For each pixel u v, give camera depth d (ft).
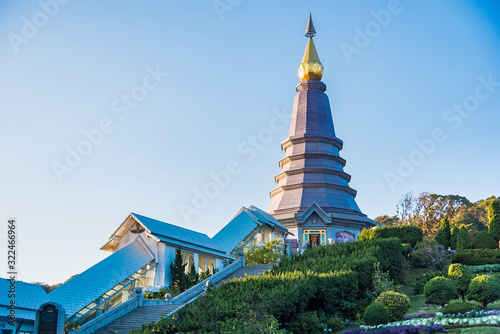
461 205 415.03
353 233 275.59
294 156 300.61
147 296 145.89
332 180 294.46
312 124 312.29
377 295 135.95
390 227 209.67
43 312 105.50
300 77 335.47
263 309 96.17
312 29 343.46
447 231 232.32
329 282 121.49
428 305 130.31
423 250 183.32
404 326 95.71
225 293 116.67
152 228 165.27
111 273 150.71
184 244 173.37
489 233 215.72
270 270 153.79
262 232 234.38
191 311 102.83
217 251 193.47
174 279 157.48
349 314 124.57
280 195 297.53
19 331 130.62
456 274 124.47
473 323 92.99
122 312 120.78
